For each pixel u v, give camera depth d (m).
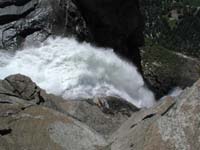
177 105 9.28
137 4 34.59
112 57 29.52
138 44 37.00
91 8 29.70
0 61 23.86
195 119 8.71
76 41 28.09
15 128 10.09
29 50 25.20
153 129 9.09
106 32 31.52
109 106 17.70
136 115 11.09
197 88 9.20
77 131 10.55
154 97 32.75
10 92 12.82
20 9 26.78
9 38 25.77
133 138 9.42
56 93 21.31
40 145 9.70
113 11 31.44
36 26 26.61
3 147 9.28
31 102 12.30
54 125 10.44
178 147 8.48
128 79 30.00
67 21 27.97
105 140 10.65
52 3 27.47
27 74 23.25
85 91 22.69
